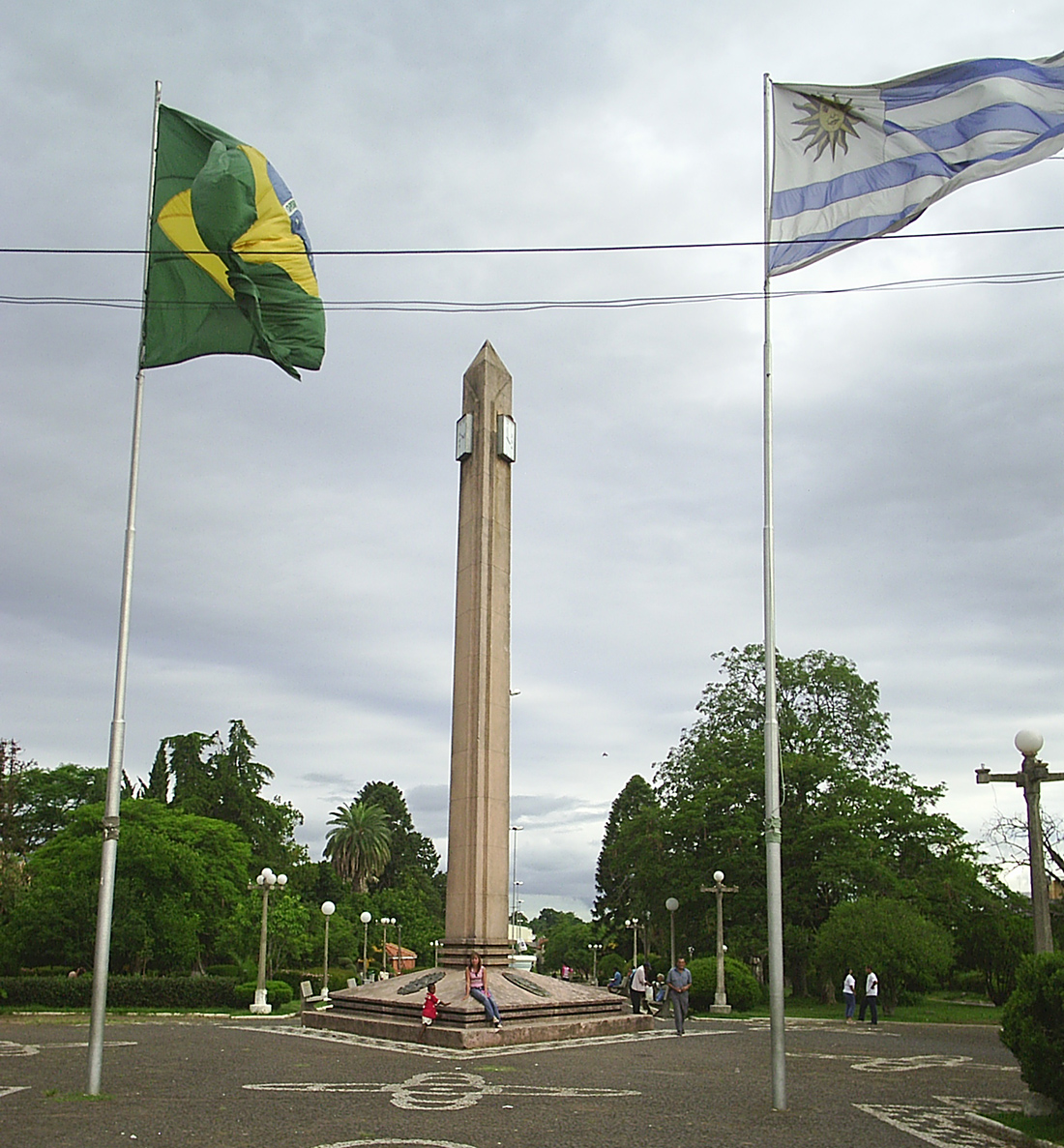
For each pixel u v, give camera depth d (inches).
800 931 1830.7
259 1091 583.5
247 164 665.0
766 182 613.6
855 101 598.9
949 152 568.7
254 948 2363.4
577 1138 449.1
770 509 605.0
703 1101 573.3
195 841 2012.8
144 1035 974.4
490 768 1123.9
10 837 1626.5
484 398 1215.6
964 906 1898.4
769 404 614.2
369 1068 713.0
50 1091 561.0
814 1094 605.6
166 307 644.7
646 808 2209.6
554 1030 956.6
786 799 1934.1
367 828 3969.0
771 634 591.5
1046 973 508.4
